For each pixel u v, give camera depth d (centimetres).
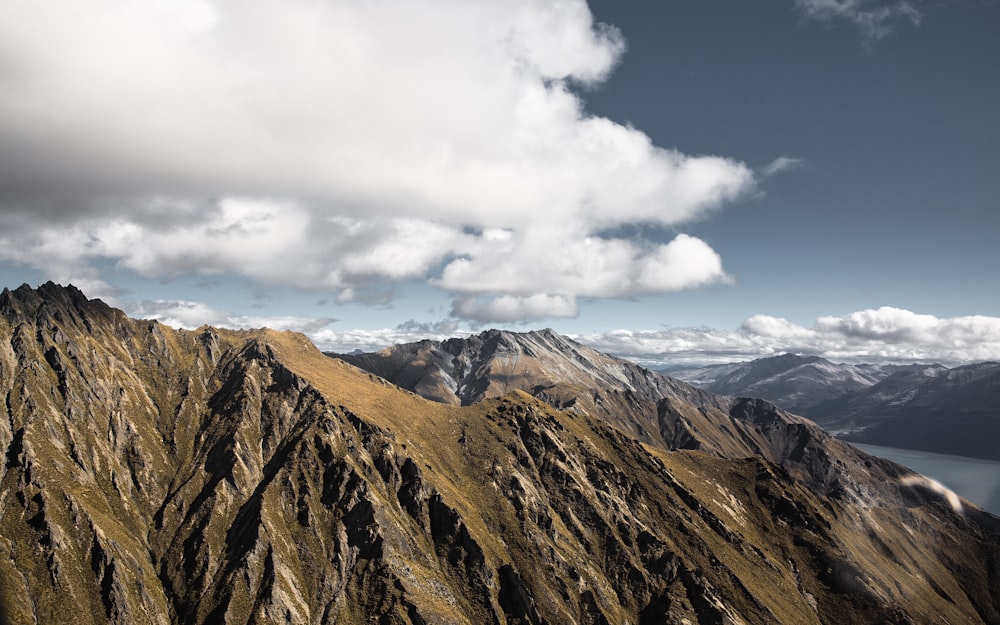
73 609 18425
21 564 18712
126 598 19312
